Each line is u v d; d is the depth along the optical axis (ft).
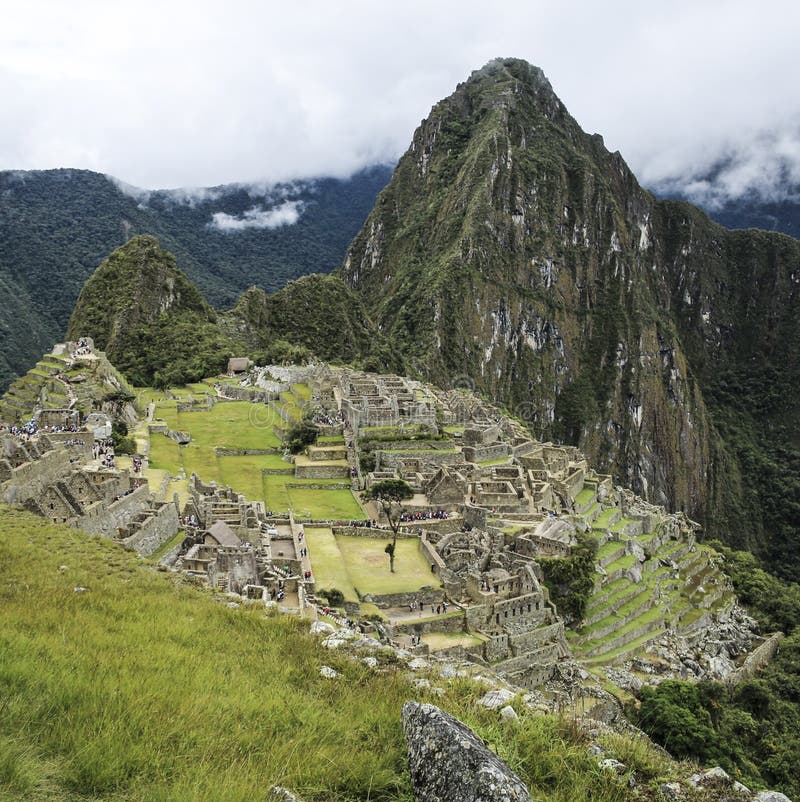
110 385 381.40
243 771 49.26
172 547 164.76
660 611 270.46
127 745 49.34
